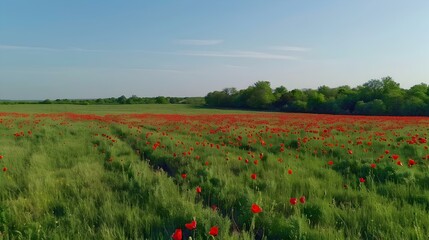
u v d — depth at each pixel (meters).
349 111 80.94
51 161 9.33
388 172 6.91
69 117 33.28
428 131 18.41
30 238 4.02
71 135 17.05
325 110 84.38
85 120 29.33
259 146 12.44
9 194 5.91
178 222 4.56
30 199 5.50
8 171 7.68
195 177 7.20
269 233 4.34
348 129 20.20
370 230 4.18
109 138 14.77
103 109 79.75
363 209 4.82
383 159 8.62
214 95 123.88
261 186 6.43
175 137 15.66
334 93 111.94
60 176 7.49
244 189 5.98
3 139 14.61
